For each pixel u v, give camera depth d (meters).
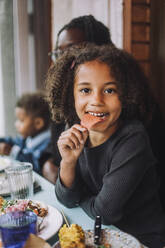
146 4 1.67
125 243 0.65
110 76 0.86
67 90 1.05
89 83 0.87
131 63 1.08
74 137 0.88
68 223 0.79
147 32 1.70
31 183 0.96
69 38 1.51
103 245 0.64
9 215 0.61
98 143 0.95
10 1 2.30
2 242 0.57
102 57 0.89
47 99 1.15
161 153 1.36
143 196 0.92
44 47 2.34
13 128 2.46
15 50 2.38
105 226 0.79
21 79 2.39
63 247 0.61
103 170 0.95
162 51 1.63
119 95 0.87
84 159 0.99
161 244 0.85
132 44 1.67
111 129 0.94
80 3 2.00
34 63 2.43
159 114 1.41
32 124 2.01
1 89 2.40
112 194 0.80
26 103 2.00
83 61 0.90
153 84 1.69
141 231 0.88
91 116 0.88
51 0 2.16
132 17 1.65
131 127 0.91
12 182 0.94
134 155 0.84
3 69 2.38
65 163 0.91
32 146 1.92
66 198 0.89
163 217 0.94
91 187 1.01
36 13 2.31
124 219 0.90
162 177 1.36
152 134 1.33
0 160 1.35
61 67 1.05
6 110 2.43
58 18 2.17
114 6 1.72
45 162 1.67
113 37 1.77
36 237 0.58
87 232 0.69
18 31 2.31
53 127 1.52
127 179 0.81
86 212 0.86
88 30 1.51
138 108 1.11
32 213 0.63
